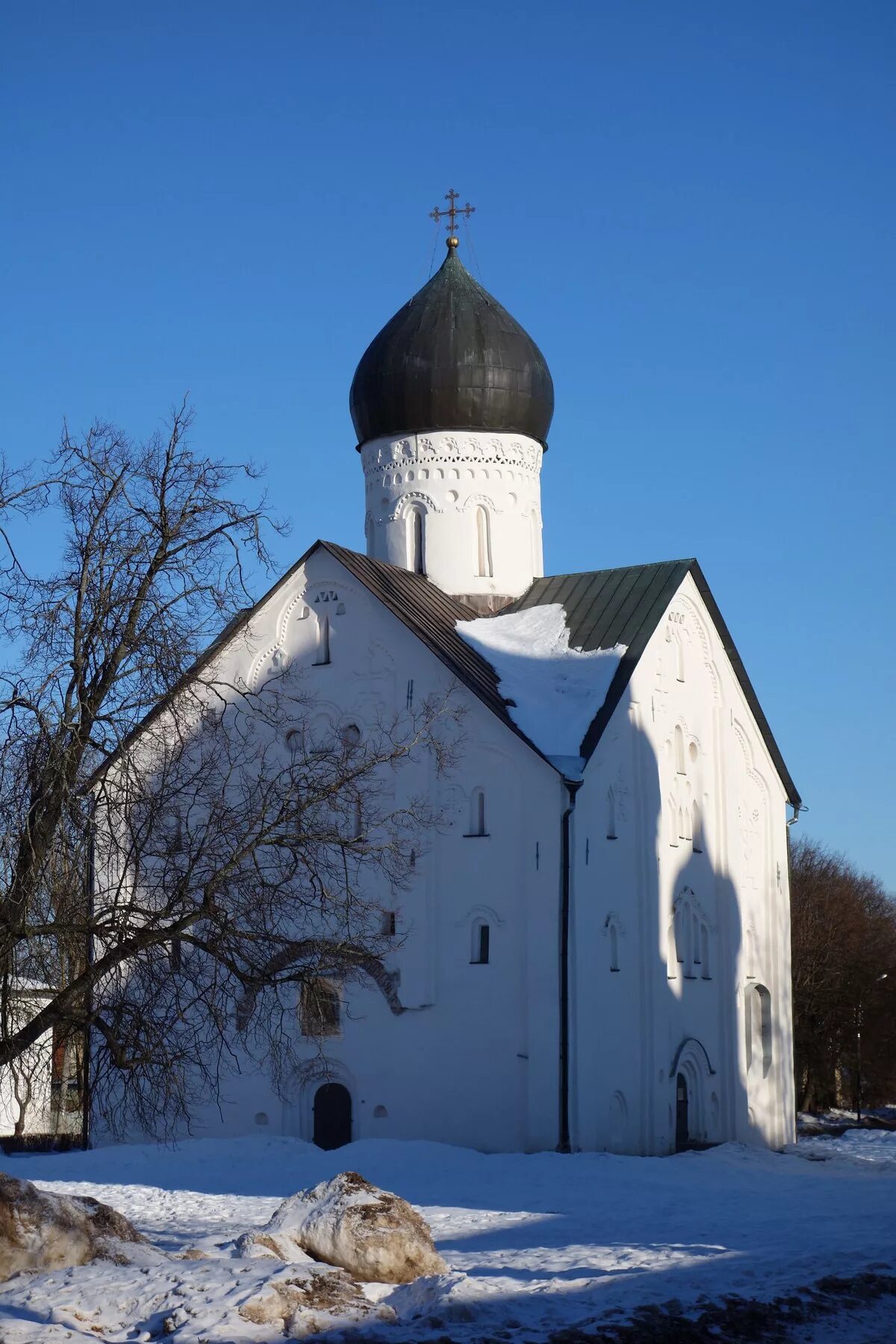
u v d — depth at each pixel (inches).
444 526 1802.4
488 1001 1457.9
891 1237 869.2
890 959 3102.9
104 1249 677.9
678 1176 1291.8
